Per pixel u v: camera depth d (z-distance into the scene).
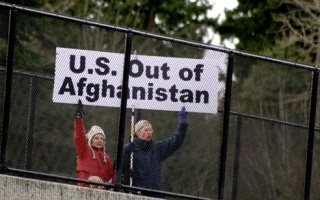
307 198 35.59
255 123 35.12
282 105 35.16
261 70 34.66
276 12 76.69
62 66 32.31
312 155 35.62
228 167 34.88
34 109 32.34
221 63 33.84
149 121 33.28
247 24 78.25
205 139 34.00
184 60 33.34
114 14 77.19
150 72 33.00
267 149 35.31
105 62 32.56
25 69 32.31
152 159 33.22
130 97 32.84
